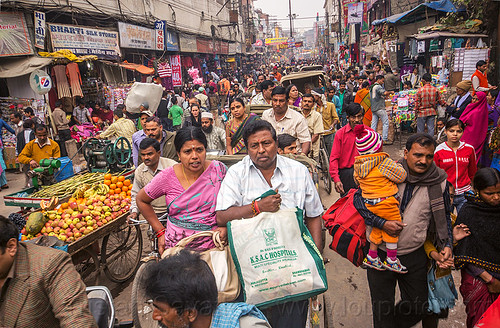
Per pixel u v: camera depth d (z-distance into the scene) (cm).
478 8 1180
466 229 274
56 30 1162
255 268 226
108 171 588
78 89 1177
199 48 2675
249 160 273
